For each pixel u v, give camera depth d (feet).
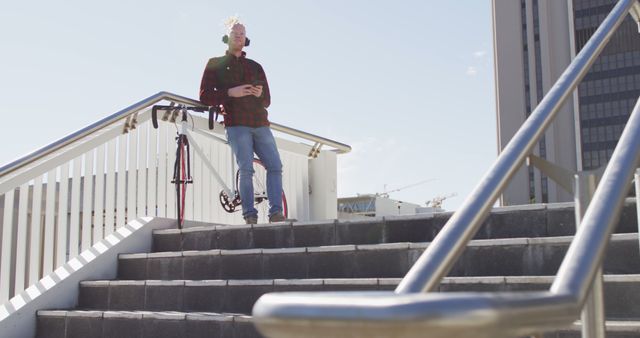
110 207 17.46
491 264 11.28
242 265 13.79
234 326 11.47
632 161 4.10
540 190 209.87
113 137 17.69
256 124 18.25
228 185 21.99
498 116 240.53
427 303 2.12
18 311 13.48
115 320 12.70
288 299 2.43
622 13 6.66
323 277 12.83
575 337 8.97
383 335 2.16
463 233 3.91
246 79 18.40
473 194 4.21
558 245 10.80
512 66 239.09
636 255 10.22
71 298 14.65
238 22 18.99
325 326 2.27
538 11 237.25
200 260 14.40
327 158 25.49
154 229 17.10
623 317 9.57
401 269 12.09
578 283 3.01
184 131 19.22
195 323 11.85
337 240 13.84
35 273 15.38
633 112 4.82
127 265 15.65
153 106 18.58
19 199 15.17
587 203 5.08
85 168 16.84
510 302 2.24
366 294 2.45
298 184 24.56
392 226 13.25
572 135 234.38
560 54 231.71
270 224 14.76
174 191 19.83
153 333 12.26
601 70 235.61
